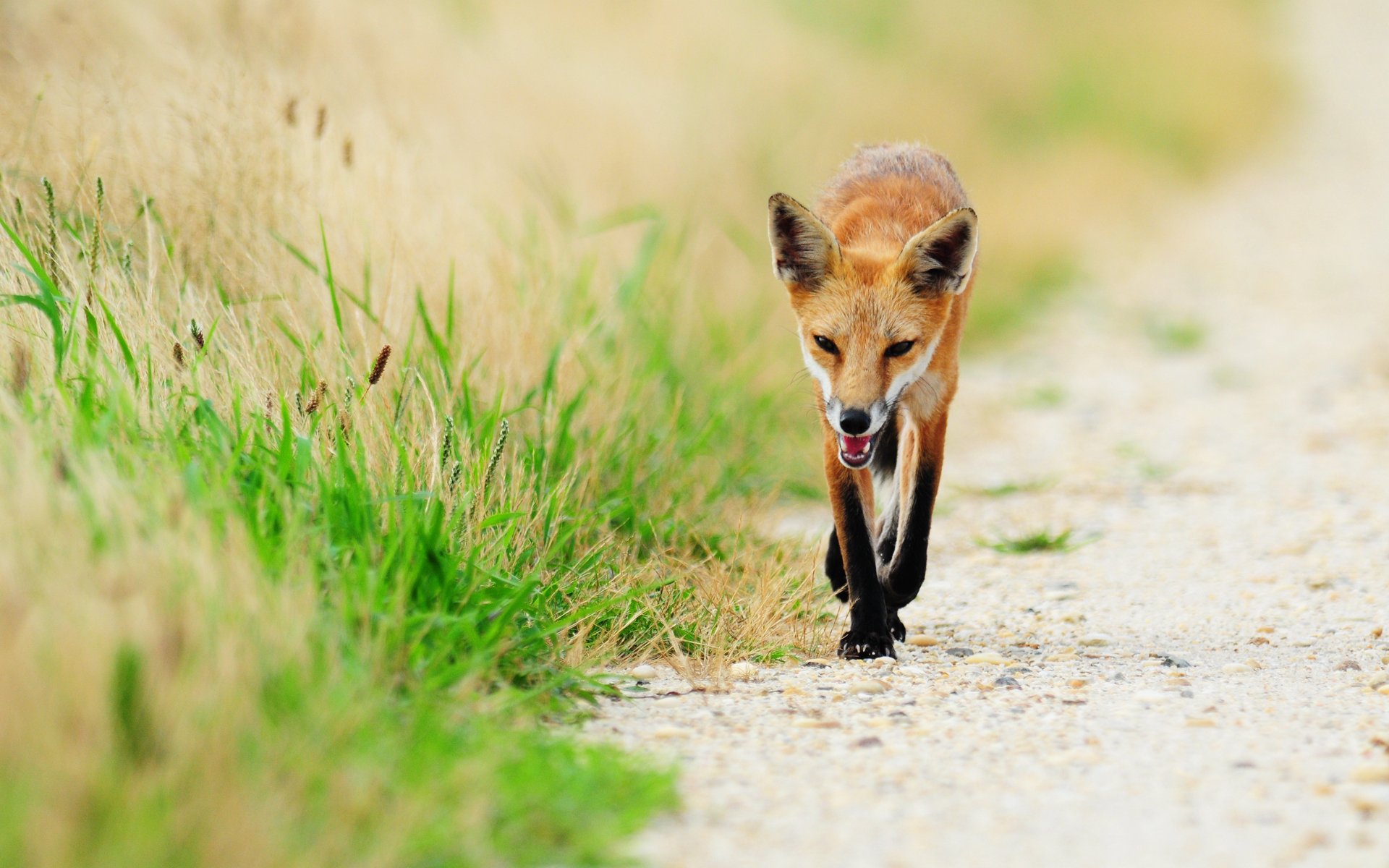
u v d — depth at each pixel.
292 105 11.00
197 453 7.52
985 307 23.59
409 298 10.97
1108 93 41.12
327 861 4.97
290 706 5.78
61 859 4.62
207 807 4.93
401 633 6.87
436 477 8.09
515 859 5.32
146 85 12.10
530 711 6.96
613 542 10.09
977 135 32.12
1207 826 5.83
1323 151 43.50
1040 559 11.99
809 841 5.62
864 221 10.32
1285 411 17.81
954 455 16.33
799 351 17.12
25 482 6.06
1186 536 12.56
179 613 5.66
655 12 27.42
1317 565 11.39
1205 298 26.14
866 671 8.54
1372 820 5.88
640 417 12.46
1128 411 18.28
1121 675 8.46
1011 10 43.59
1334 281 26.98
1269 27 62.28
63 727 5.09
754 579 9.88
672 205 18.20
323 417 8.30
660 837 5.64
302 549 7.18
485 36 20.78
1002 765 6.62
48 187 8.81
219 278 10.41
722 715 7.41
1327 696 7.94
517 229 14.27
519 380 11.16
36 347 8.00
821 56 30.08
